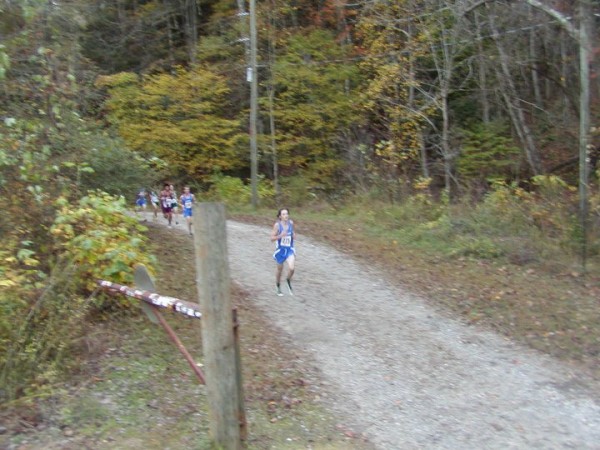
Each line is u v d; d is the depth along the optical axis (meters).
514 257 12.80
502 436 6.07
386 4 21.45
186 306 5.09
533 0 14.13
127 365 6.72
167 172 26.55
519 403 6.84
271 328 9.22
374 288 11.70
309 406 6.55
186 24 33.91
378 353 8.35
